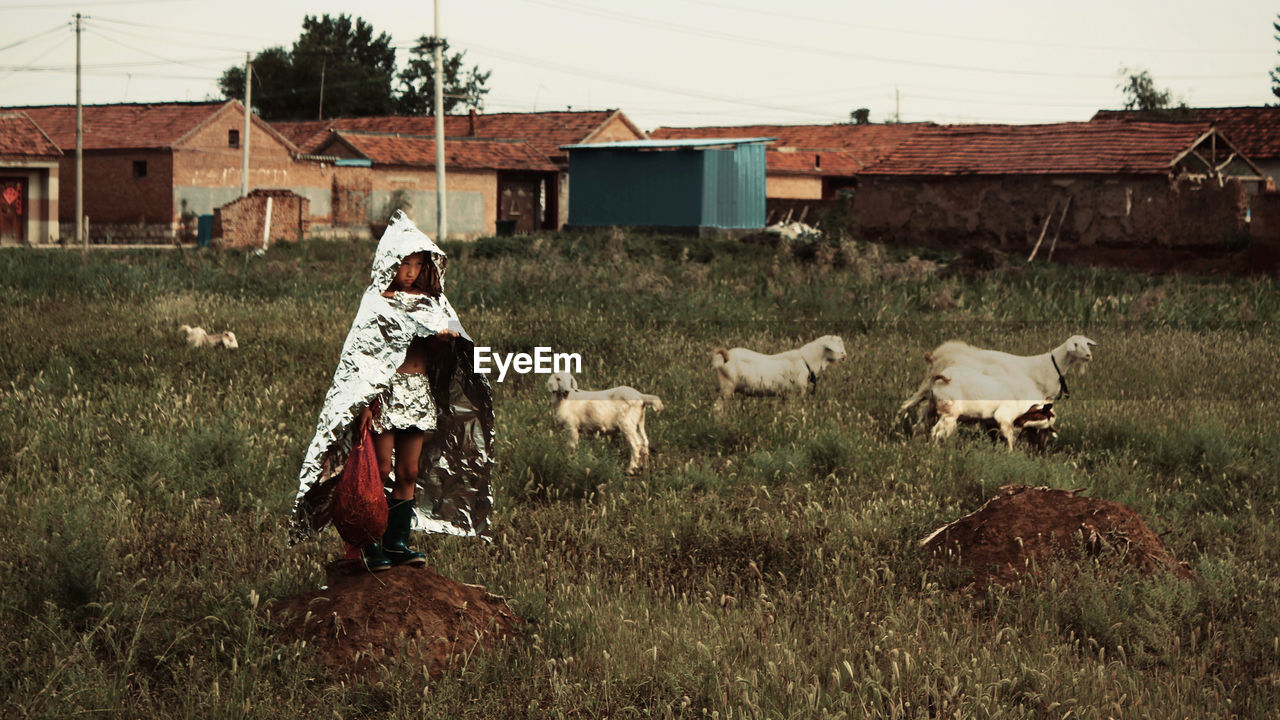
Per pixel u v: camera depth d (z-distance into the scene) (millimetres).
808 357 10773
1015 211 33219
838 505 7625
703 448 9688
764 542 6852
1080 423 10391
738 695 4723
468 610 5348
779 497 7973
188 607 5430
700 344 14289
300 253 28062
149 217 42312
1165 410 10898
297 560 6285
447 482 5691
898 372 12742
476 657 5000
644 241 29297
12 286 18094
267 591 5637
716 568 6570
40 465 7922
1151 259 30797
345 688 4660
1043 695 4805
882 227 35656
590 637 5277
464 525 5715
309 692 4676
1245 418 10648
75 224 41125
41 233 41000
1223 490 8477
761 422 9922
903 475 8469
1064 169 32219
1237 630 5660
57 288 17953
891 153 36531
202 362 12133
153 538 6570
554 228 52250
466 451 5641
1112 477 8477
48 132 44031
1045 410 9648
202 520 7090
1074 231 32219
